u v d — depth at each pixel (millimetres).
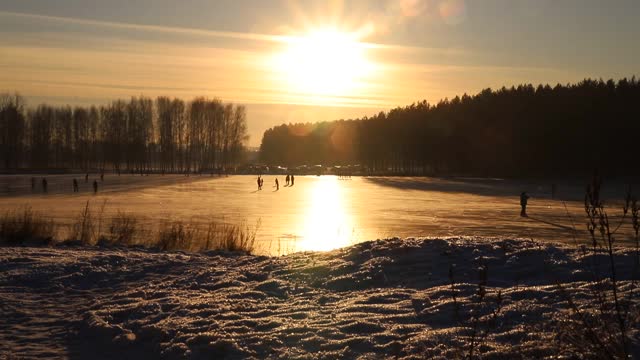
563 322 5719
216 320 7168
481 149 112188
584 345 5156
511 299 6793
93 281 9898
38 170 117250
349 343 6066
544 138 100062
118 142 123312
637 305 5852
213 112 132250
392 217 35719
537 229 29375
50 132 128125
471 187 76125
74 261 11102
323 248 21750
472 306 6684
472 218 35250
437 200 51625
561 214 38281
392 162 153000
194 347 6352
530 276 7836
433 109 138250
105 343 6840
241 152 138750
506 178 102188
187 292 8773
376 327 6438
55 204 41688
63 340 7027
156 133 128500
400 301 7355
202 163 132250
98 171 123625
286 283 8766
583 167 95375
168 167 139125
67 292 9219
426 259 9000
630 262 7586
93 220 28469
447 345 5695
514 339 5691
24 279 9875
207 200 48250
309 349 6055
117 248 14164
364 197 55375
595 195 4645
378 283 8289
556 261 8117
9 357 6438
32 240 15430
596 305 6074
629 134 91625
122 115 124625
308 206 43344
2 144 118250
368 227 29953
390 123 150375
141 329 7078
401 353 5703
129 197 50656
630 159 91312
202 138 131875
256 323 6953
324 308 7414
